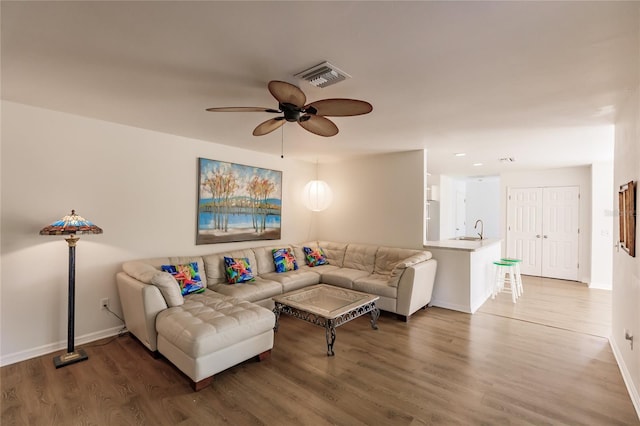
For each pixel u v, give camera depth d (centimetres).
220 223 437
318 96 255
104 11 150
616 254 304
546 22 155
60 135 303
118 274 330
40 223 293
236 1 142
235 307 293
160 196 376
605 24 156
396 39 172
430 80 225
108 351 300
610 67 203
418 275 388
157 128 359
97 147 326
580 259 625
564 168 645
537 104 269
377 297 358
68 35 172
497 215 905
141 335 293
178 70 214
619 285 288
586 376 260
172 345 258
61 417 207
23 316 285
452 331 355
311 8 146
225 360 252
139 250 359
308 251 513
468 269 420
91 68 212
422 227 462
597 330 360
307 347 314
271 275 438
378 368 271
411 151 474
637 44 174
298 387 242
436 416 209
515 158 534
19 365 274
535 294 521
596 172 571
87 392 234
